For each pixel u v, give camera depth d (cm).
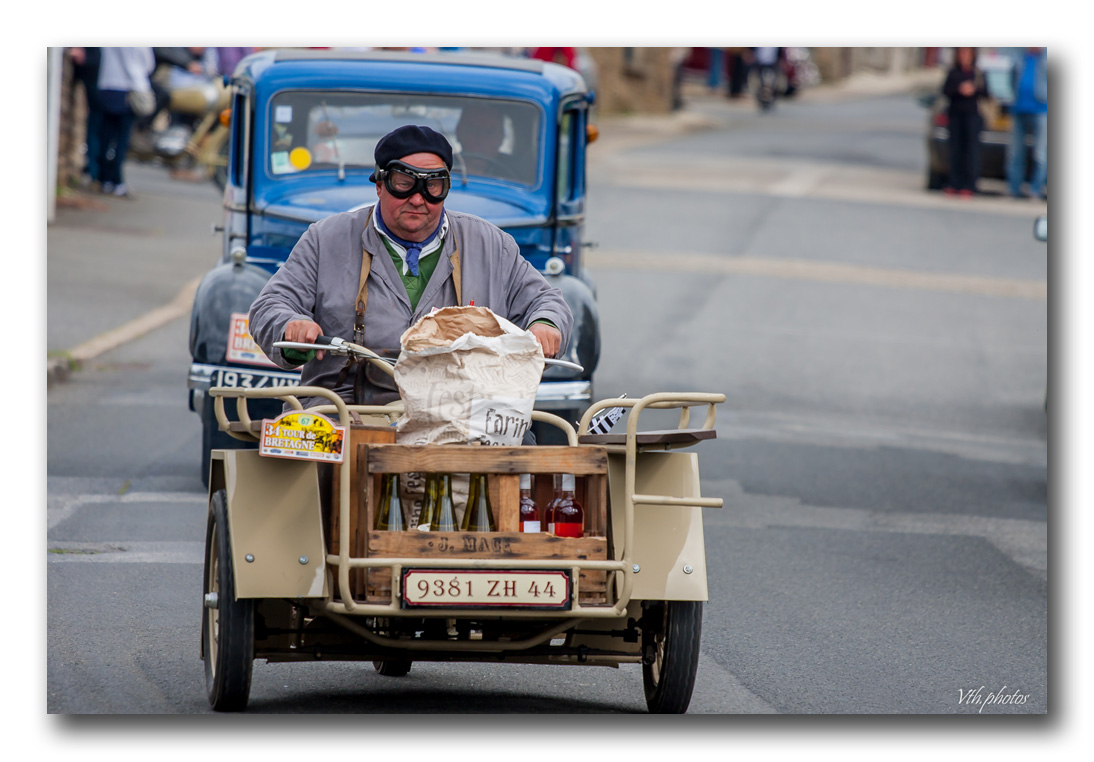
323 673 1838
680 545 1530
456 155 2889
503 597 1438
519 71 2933
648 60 12569
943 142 8306
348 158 2875
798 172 9144
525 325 1666
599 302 5281
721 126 12612
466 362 1495
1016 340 5053
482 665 1917
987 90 8300
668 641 1577
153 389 3728
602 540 1477
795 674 1884
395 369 1506
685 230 6888
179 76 6744
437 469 1458
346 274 1664
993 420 4047
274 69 2872
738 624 2128
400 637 1533
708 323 5025
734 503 2978
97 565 2250
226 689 1541
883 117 14225
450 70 2908
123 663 1772
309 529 1488
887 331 5078
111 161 6156
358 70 2892
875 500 3069
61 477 2862
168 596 2095
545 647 1611
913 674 1912
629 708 1714
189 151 6750
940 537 2770
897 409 4091
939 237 6962
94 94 6059
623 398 1584
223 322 2631
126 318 4375
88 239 5347
